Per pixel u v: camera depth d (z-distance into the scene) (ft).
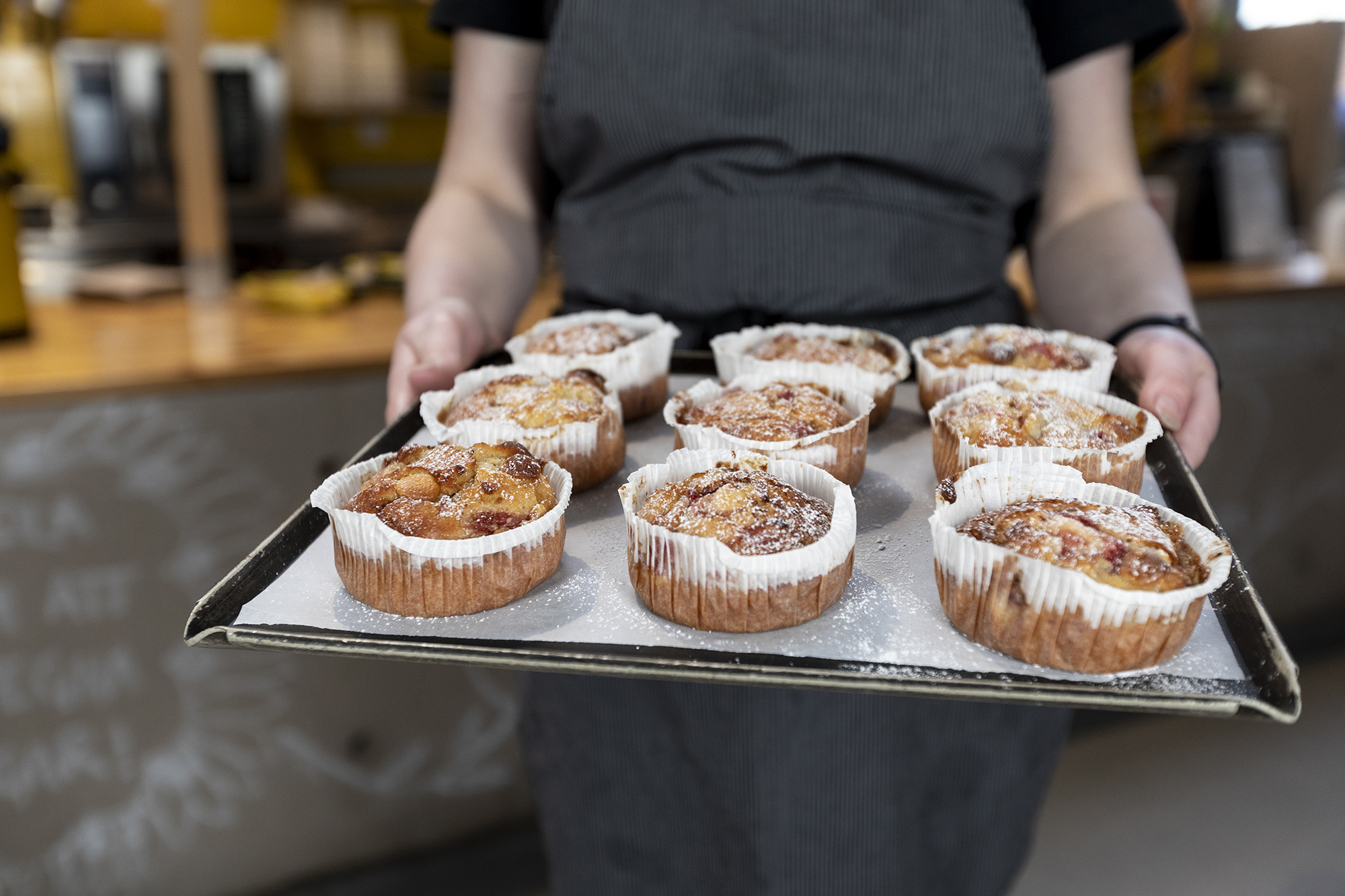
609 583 1.58
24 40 4.00
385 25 4.71
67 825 2.71
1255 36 4.91
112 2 4.08
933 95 1.99
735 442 1.77
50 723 2.64
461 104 2.35
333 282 3.43
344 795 2.97
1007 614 1.39
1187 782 3.63
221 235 3.42
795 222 2.04
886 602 1.53
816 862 2.07
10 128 2.74
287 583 1.53
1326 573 4.26
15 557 2.52
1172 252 2.10
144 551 2.63
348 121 4.82
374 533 1.45
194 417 2.61
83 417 2.51
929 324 2.14
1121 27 2.10
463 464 1.60
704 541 1.43
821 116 2.00
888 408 2.01
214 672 2.75
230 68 4.09
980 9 1.98
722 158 2.03
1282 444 3.92
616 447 1.85
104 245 3.90
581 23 2.06
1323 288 3.73
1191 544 1.48
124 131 3.91
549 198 2.49
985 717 2.03
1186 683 1.34
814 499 1.63
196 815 2.82
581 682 2.05
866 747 1.99
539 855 3.23
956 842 2.15
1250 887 3.13
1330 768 3.68
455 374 1.90
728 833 2.06
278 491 2.74
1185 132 4.49
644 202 2.12
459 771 3.11
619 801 2.14
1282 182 4.22
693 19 2.01
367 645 1.41
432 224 2.21
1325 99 4.60
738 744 1.97
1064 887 3.14
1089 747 3.84
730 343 2.07
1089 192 2.21
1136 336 1.93
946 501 1.55
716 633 1.47
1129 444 1.69
